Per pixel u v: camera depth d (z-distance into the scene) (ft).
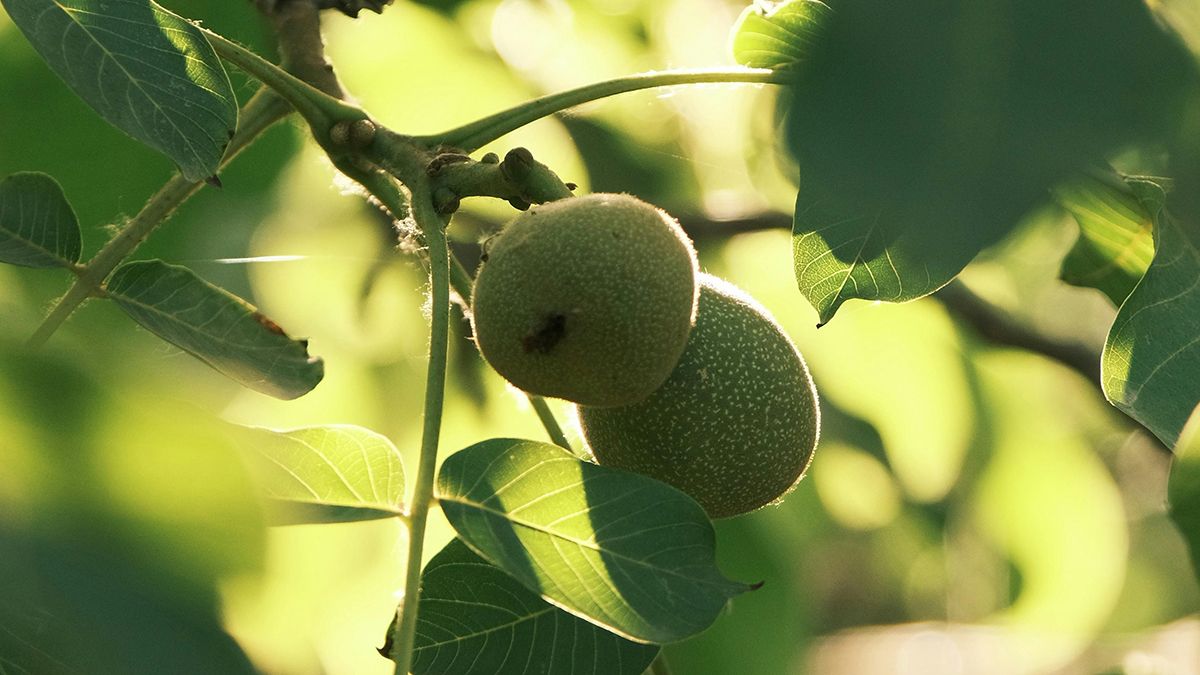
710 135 3.98
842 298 2.83
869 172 1.66
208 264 3.56
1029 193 1.65
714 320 2.89
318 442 2.72
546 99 2.97
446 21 3.86
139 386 1.93
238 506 1.88
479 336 2.78
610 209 2.77
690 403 2.87
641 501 2.71
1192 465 2.55
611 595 2.68
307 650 2.08
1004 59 1.66
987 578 5.40
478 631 2.79
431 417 2.75
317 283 3.73
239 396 3.62
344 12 3.12
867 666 7.64
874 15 1.66
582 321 2.74
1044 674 5.85
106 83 2.70
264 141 3.52
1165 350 2.82
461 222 3.77
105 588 1.80
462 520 2.71
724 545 3.61
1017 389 4.44
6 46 3.36
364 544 3.60
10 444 1.87
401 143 2.94
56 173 3.40
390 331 3.73
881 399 4.39
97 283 2.86
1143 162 1.72
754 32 2.97
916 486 4.61
